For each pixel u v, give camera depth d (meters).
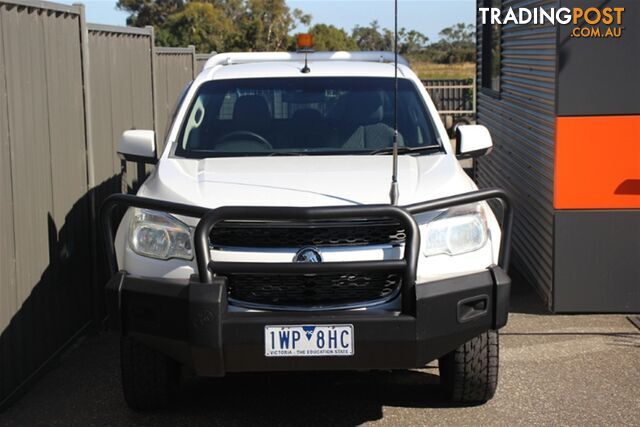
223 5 51.59
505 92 9.71
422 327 4.48
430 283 4.53
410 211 4.55
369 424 5.14
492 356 5.06
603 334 6.63
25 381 5.70
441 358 5.39
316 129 5.91
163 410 5.34
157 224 4.82
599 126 6.83
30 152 5.83
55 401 5.56
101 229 4.89
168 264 4.73
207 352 4.48
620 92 6.77
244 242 4.63
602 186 6.90
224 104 6.13
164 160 5.59
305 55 6.72
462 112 24.14
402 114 6.02
